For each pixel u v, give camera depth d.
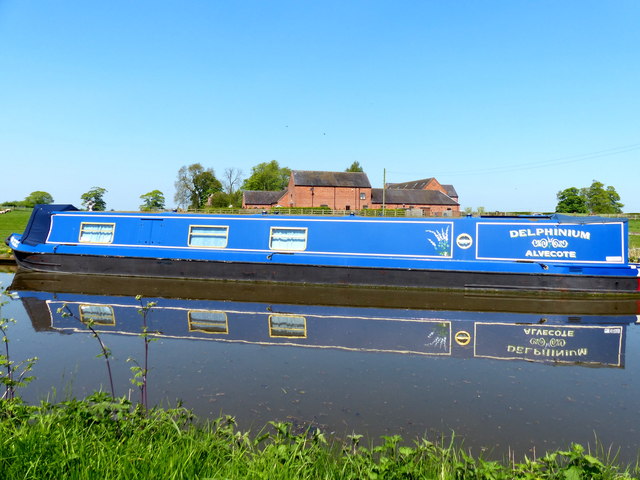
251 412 5.13
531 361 7.16
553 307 10.97
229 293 12.32
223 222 14.09
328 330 8.87
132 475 2.94
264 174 93.88
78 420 3.70
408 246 13.02
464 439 4.64
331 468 3.35
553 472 3.28
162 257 13.98
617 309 10.77
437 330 8.97
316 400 5.51
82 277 14.27
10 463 2.95
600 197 80.75
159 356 7.07
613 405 5.51
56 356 6.98
